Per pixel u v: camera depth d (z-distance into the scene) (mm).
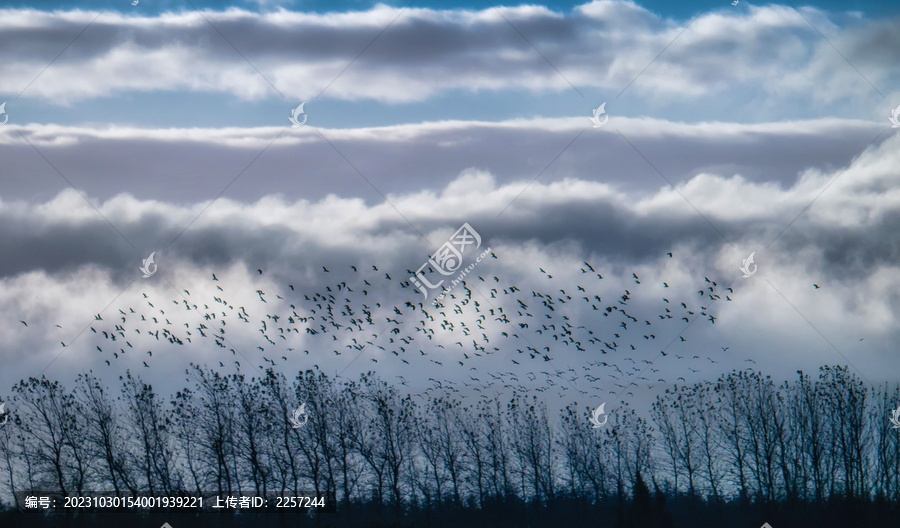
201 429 101500
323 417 105938
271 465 103125
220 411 102750
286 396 105625
